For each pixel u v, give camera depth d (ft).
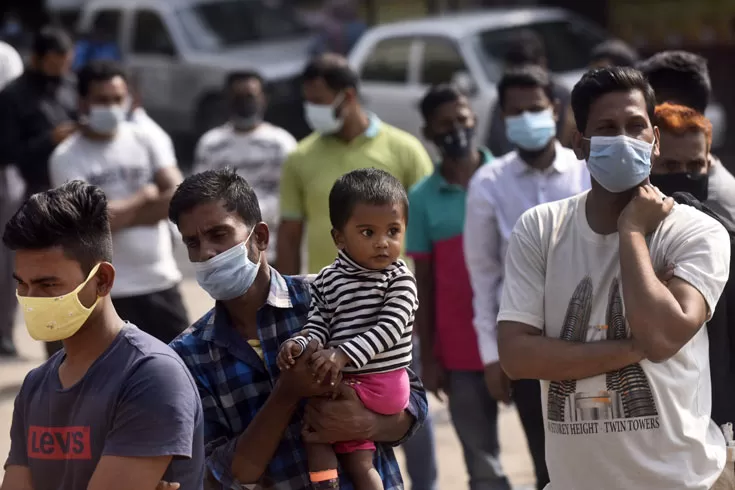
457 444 37.09
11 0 101.76
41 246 15.31
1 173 48.80
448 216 29.48
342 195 18.02
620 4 88.48
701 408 18.60
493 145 43.01
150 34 90.58
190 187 17.75
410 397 18.81
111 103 35.14
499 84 27.68
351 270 18.21
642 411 17.95
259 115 44.37
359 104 31.96
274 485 18.15
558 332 18.85
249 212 17.90
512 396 26.76
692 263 18.01
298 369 17.20
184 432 15.62
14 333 51.60
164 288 35.65
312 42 89.92
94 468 15.62
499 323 19.40
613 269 18.51
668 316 17.37
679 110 21.99
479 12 77.56
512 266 19.49
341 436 17.74
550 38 72.18
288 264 32.68
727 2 83.61
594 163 18.34
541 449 26.37
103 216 15.88
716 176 22.95
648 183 18.74
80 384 15.78
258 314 18.33
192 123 88.99
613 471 18.17
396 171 31.76
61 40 42.78
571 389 18.39
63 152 35.58
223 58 87.45
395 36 74.13
